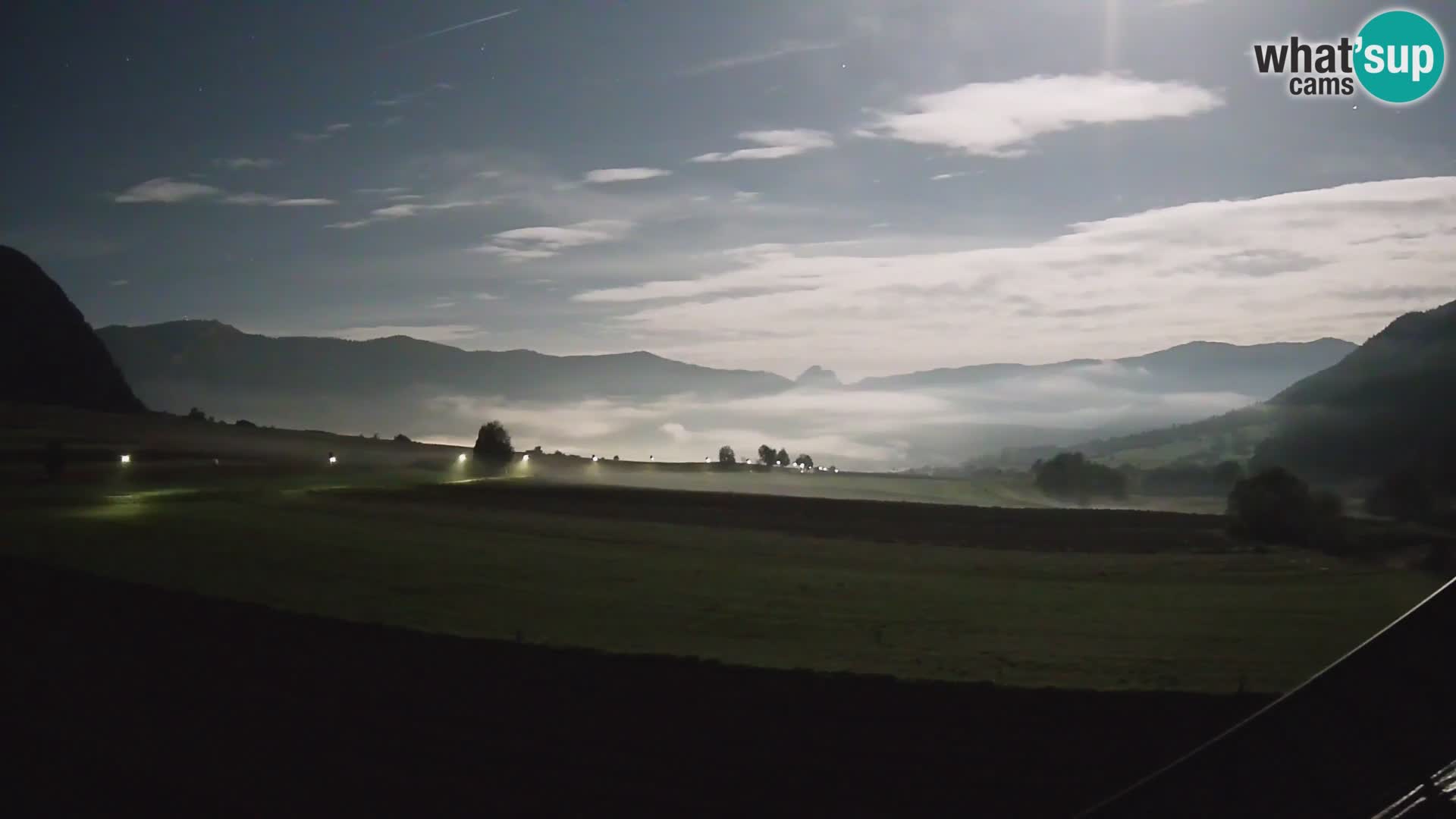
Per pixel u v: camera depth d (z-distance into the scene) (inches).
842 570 2283.5
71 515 2694.4
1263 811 712.4
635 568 2215.8
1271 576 2260.1
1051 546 2778.1
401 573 2031.3
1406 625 792.3
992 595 1964.8
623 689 1186.6
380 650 1323.8
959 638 1552.7
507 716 1097.4
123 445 5216.5
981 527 3193.9
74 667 1224.2
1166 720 1104.2
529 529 2849.4
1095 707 1140.5
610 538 2733.8
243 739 1013.8
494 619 1595.7
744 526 3100.4
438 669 1251.8
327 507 3115.2
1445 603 783.7
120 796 870.4
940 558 2513.5
